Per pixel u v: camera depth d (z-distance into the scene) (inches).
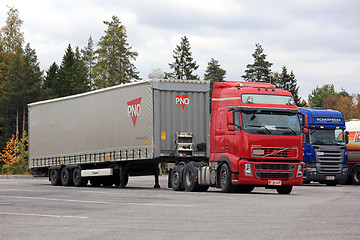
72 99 1480.1
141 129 1196.5
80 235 432.8
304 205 677.9
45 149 1596.9
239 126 964.6
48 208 684.1
